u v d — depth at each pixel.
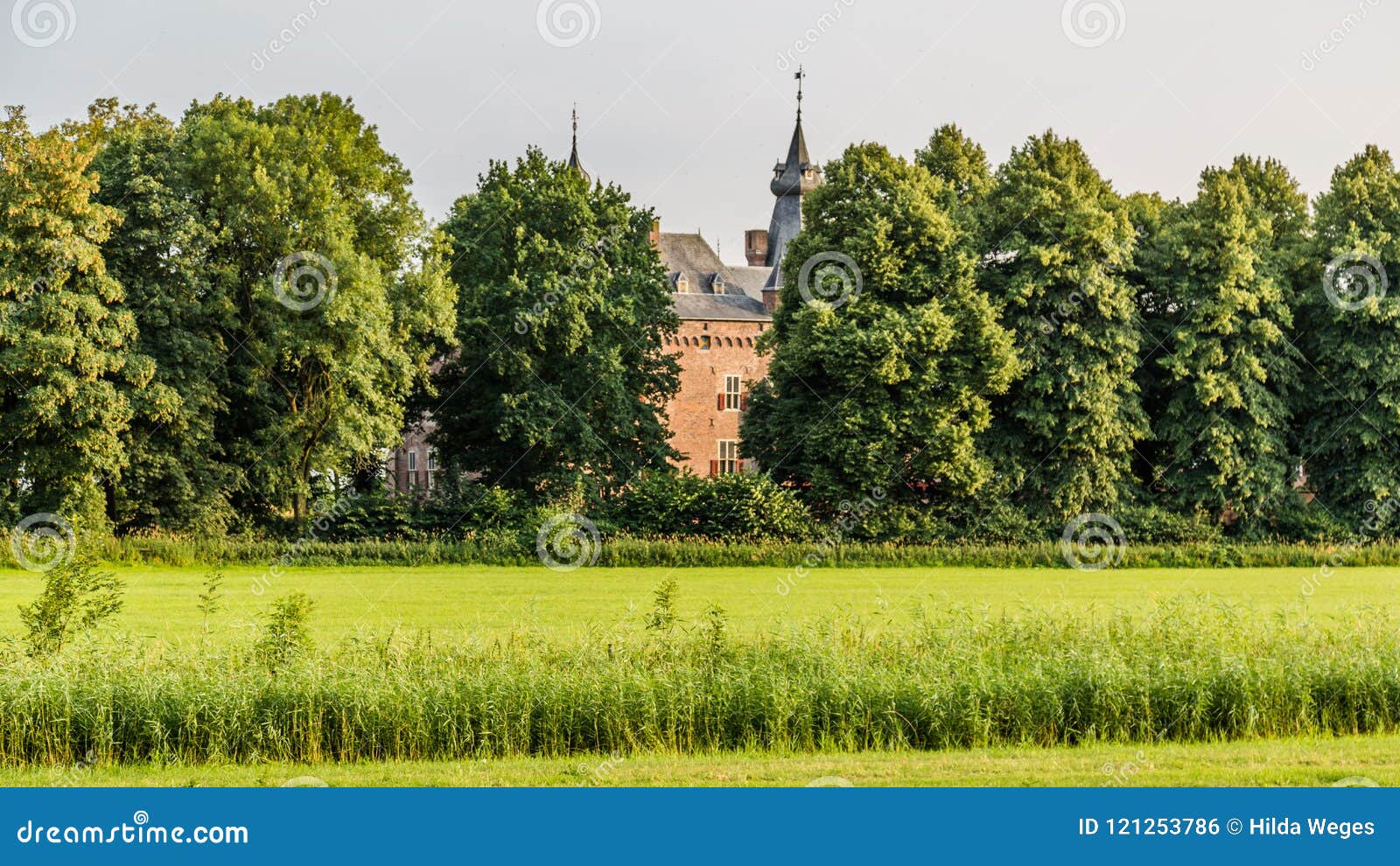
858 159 58.91
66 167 46.47
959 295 56.16
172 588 40.12
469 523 53.97
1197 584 44.56
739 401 98.25
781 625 21.31
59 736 16.67
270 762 16.66
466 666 19.02
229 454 54.59
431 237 56.31
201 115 55.88
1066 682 18.05
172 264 50.75
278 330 50.59
